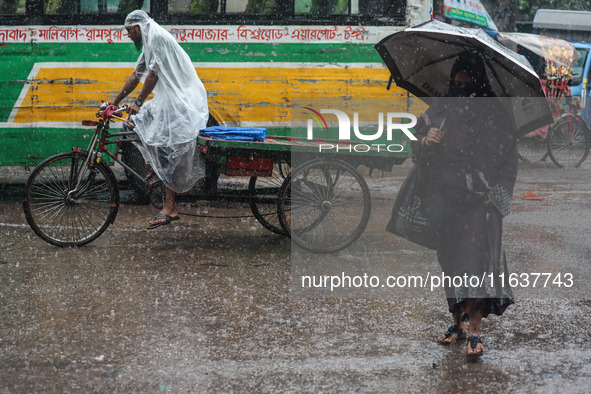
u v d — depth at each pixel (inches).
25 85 320.5
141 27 239.1
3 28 318.0
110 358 146.3
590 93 575.8
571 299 191.8
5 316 170.2
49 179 241.0
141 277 205.5
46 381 134.6
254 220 293.9
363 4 322.7
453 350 154.9
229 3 321.1
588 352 154.5
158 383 134.6
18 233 259.6
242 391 131.7
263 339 159.0
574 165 486.9
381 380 138.1
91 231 246.7
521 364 147.3
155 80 238.8
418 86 176.9
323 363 145.9
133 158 302.4
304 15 322.0
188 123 237.0
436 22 162.9
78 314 172.7
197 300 185.8
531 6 766.5
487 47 144.8
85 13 318.3
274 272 214.4
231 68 323.0
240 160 239.0
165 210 247.8
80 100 321.4
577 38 643.5
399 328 168.2
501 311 151.8
